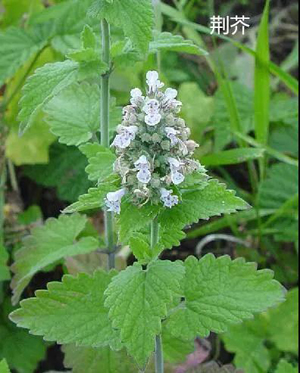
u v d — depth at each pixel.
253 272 0.19
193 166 0.16
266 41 0.28
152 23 0.18
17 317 0.19
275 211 0.32
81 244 0.23
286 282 0.32
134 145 0.16
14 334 0.28
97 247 0.23
